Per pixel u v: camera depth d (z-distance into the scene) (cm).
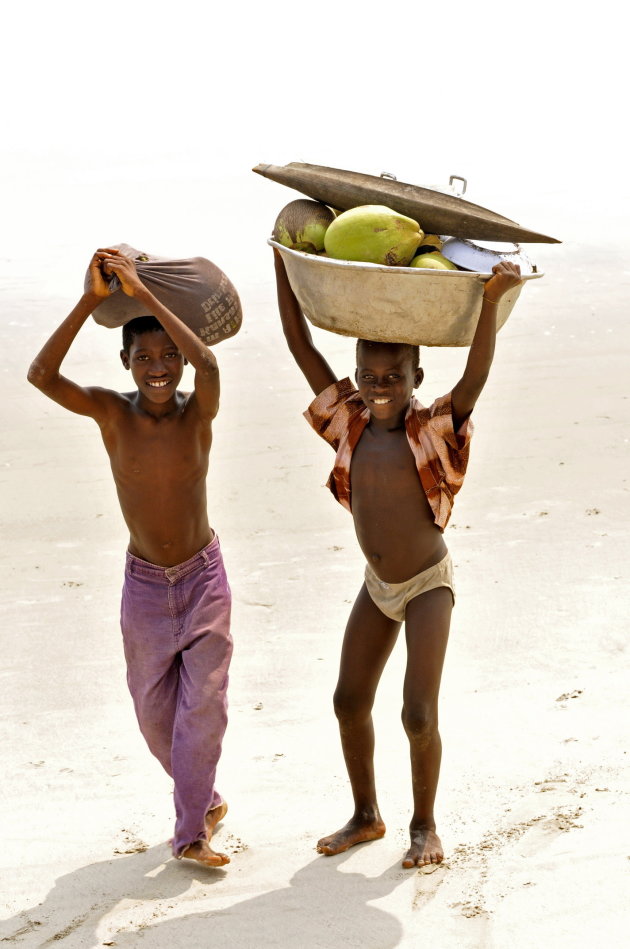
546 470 1038
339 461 553
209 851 525
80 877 529
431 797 531
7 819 580
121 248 555
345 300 492
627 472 1029
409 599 543
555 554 867
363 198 507
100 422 554
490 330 494
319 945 464
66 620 809
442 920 473
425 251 511
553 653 718
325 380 571
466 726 638
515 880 495
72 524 973
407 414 539
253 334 1442
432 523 541
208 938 475
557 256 1808
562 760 592
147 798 597
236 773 613
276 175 524
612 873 490
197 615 555
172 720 570
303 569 873
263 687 704
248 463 1082
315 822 566
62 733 665
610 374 1297
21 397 1262
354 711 543
